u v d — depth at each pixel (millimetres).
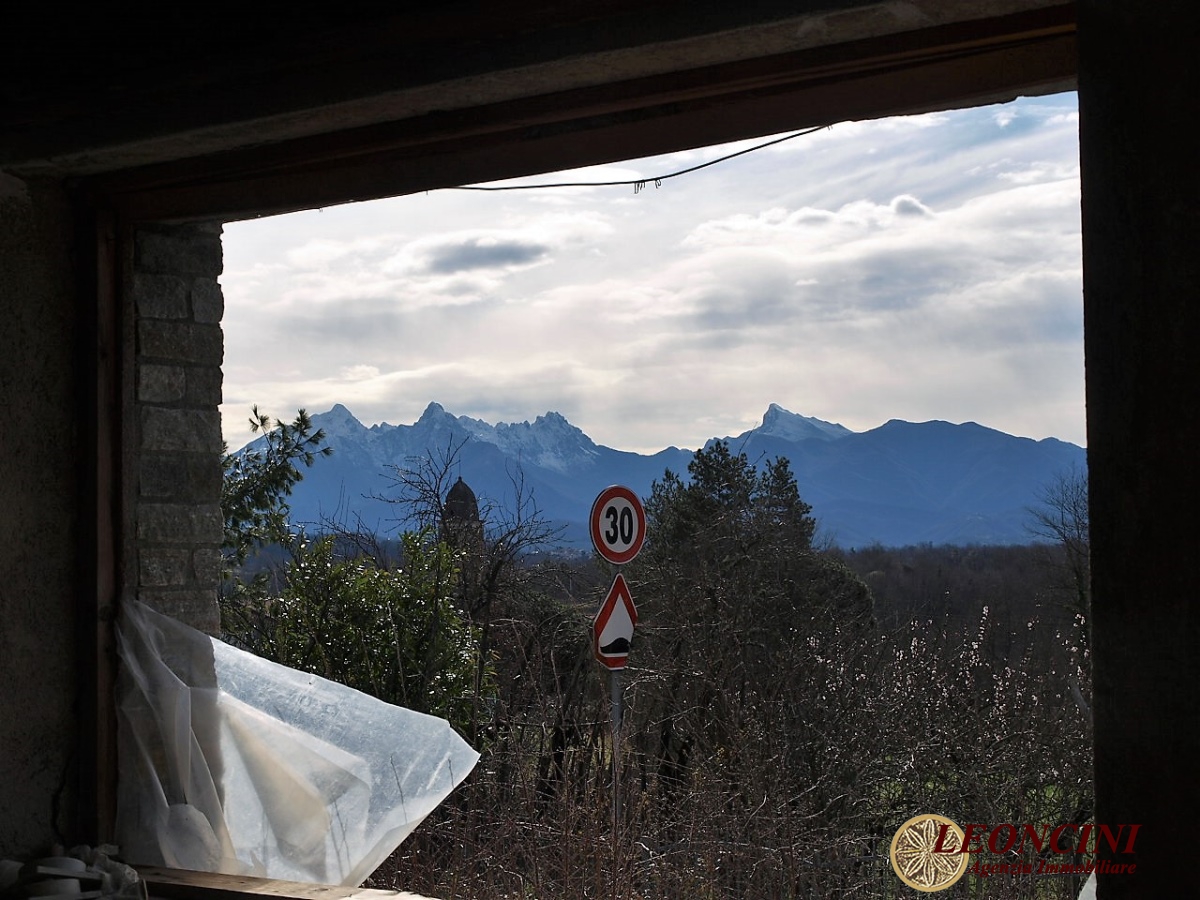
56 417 4145
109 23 3674
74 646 4160
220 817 4160
